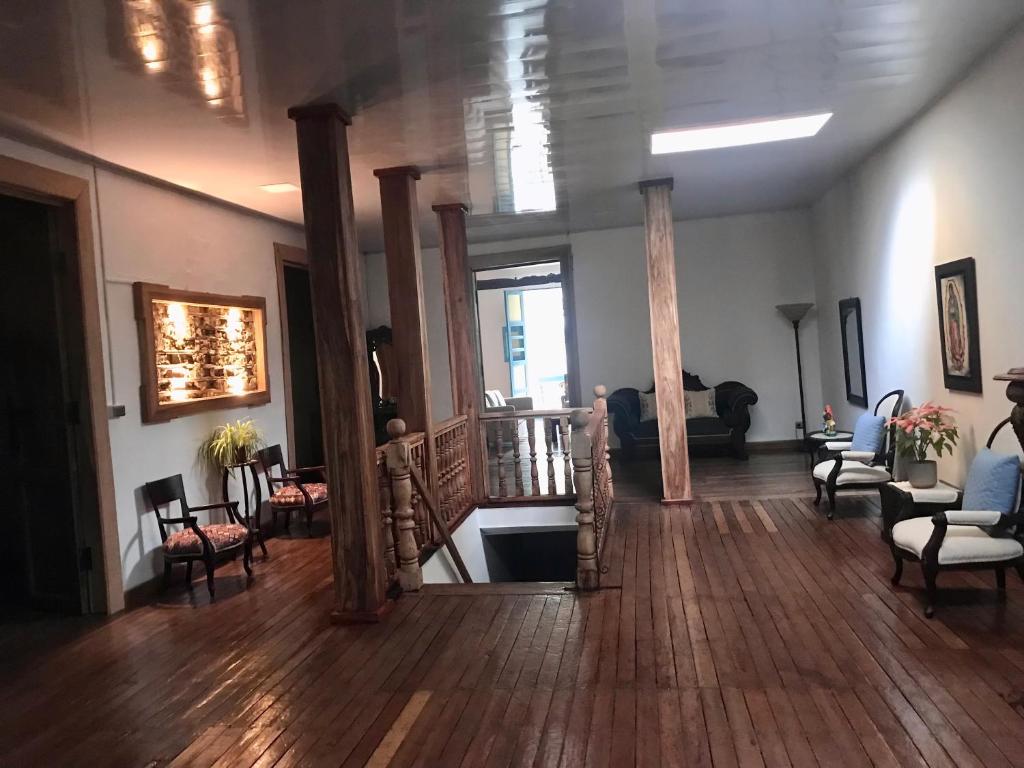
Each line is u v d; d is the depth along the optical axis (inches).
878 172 246.7
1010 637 132.6
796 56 153.9
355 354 161.2
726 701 116.9
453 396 260.1
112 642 165.6
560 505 253.0
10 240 188.2
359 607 164.7
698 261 363.6
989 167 169.3
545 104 169.3
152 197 217.0
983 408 182.4
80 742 120.0
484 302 555.8
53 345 185.8
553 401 557.0
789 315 336.2
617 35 135.0
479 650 144.1
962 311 189.0
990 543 144.6
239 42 126.1
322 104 157.9
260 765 108.8
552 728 112.7
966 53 163.2
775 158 245.4
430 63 140.9
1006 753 97.9
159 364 214.4
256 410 266.7
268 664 145.4
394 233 213.9
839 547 193.9
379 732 115.5
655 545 206.5
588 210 306.0
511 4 119.0
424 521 204.8
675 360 253.3
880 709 111.0
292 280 325.4
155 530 207.3
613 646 141.1
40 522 190.7
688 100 175.8
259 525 234.8
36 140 171.2
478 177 229.3
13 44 122.0
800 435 357.1
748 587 168.1
